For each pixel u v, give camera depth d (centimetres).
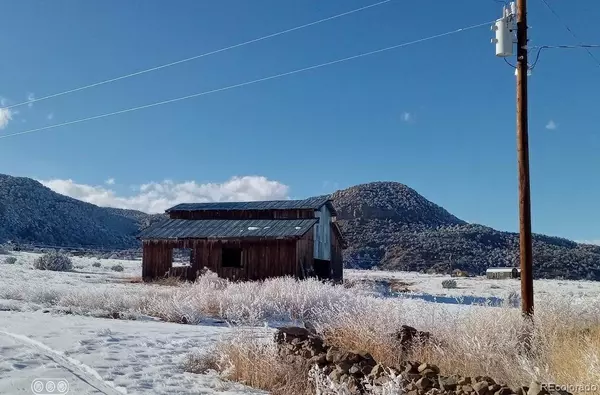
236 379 866
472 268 10531
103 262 6084
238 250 3775
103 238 14888
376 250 12719
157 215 19000
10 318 1477
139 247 15062
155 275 3575
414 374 700
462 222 17850
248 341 984
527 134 1200
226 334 1246
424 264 11062
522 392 618
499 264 10931
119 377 827
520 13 1221
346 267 11238
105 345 1091
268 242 3403
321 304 1803
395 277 6022
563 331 1041
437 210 18125
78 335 1194
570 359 830
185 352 1077
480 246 12250
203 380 850
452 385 659
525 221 1169
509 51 1204
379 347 951
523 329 1013
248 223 3697
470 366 859
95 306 1852
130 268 5303
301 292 1959
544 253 11031
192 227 3722
